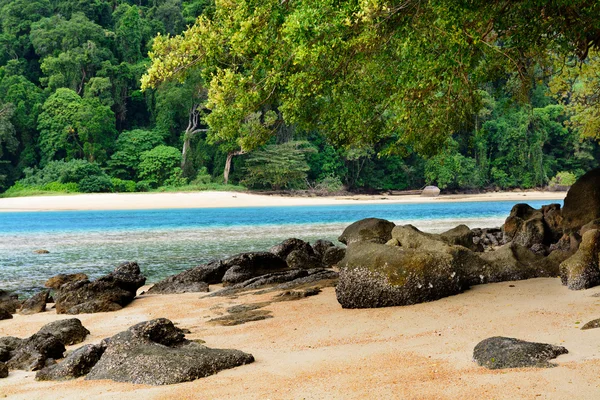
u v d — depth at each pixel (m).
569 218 16.30
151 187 92.31
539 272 11.32
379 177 103.19
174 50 14.38
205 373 6.32
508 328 7.27
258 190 91.62
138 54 108.31
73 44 100.75
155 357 6.53
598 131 33.19
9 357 8.22
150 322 7.36
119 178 93.81
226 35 13.27
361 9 10.65
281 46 12.66
